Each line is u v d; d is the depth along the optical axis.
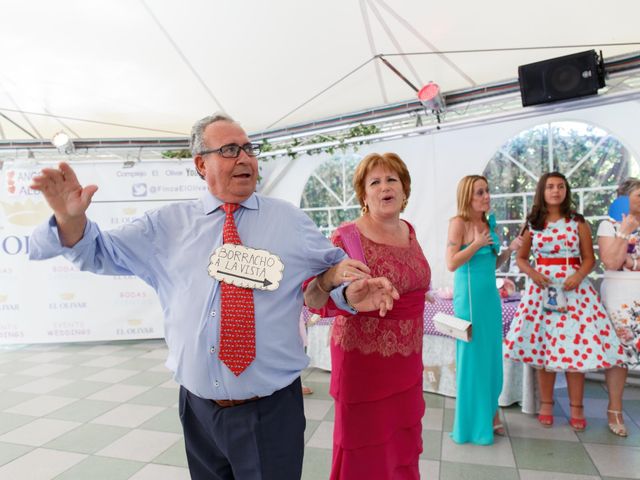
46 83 4.03
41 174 1.12
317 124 4.53
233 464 1.34
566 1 2.71
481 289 2.58
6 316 5.39
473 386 2.65
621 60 2.98
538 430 2.83
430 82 3.49
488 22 2.96
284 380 1.37
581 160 3.82
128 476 2.46
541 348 2.77
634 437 2.69
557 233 2.72
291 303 1.40
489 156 4.12
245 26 3.20
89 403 3.60
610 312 2.72
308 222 1.51
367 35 3.20
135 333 5.48
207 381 1.31
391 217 1.87
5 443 2.89
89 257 1.27
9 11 3.08
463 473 2.35
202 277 1.33
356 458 1.74
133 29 3.27
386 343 1.76
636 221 2.61
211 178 1.40
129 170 5.40
